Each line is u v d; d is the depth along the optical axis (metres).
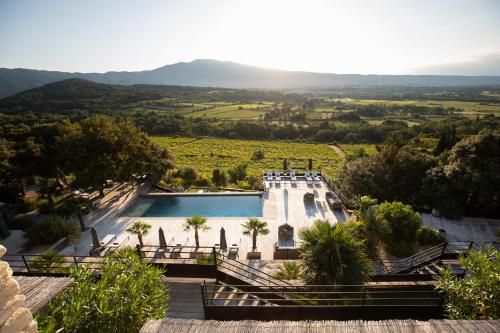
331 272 8.50
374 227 13.13
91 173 19.62
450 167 18.77
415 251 14.17
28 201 22.14
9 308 3.00
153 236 15.62
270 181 25.69
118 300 5.19
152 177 25.75
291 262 11.18
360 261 8.87
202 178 28.75
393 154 22.06
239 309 7.78
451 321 4.29
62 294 5.25
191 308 9.01
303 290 8.40
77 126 23.72
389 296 9.10
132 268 6.51
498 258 6.32
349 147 65.38
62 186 23.28
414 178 21.22
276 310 7.74
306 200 20.64
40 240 14.50
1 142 21.31
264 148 63.81
